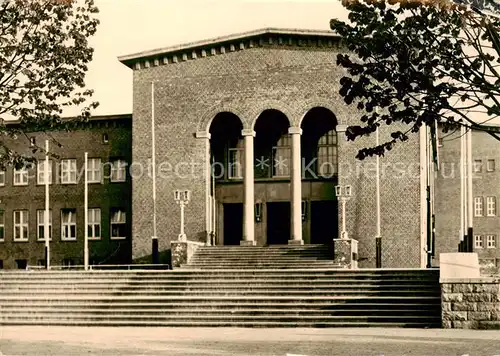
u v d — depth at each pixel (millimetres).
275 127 44500
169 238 43281
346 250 36562
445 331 22031
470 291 22969
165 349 17844
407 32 15352
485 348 17453
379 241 39188
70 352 17516
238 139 44812
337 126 41281
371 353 16625
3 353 17469
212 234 43688
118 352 17406
